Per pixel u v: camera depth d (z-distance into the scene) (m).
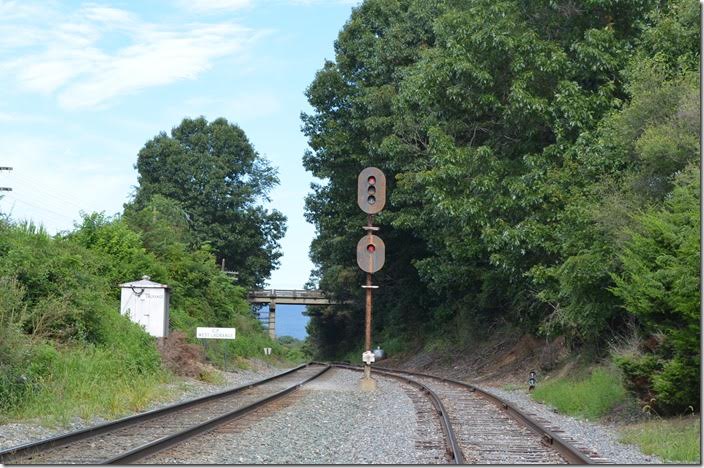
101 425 14.09
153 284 28.44
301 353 98.69
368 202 27.98
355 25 50.78
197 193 74.56
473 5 29.14
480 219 27.88
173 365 27.41
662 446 12.98
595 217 19.75
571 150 24.98
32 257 22.47
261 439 14.08
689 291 14.51
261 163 80.06
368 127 42.41
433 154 30.00
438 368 43.75
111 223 34.00
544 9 28.56
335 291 71.31
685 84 18.91
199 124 79.38
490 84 27.97
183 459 11.65
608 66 25.78
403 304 57.16
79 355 20.64
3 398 15.90
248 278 75.62
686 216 15.70
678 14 22.48
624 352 17.34
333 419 17.94
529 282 28.66
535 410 20.36
